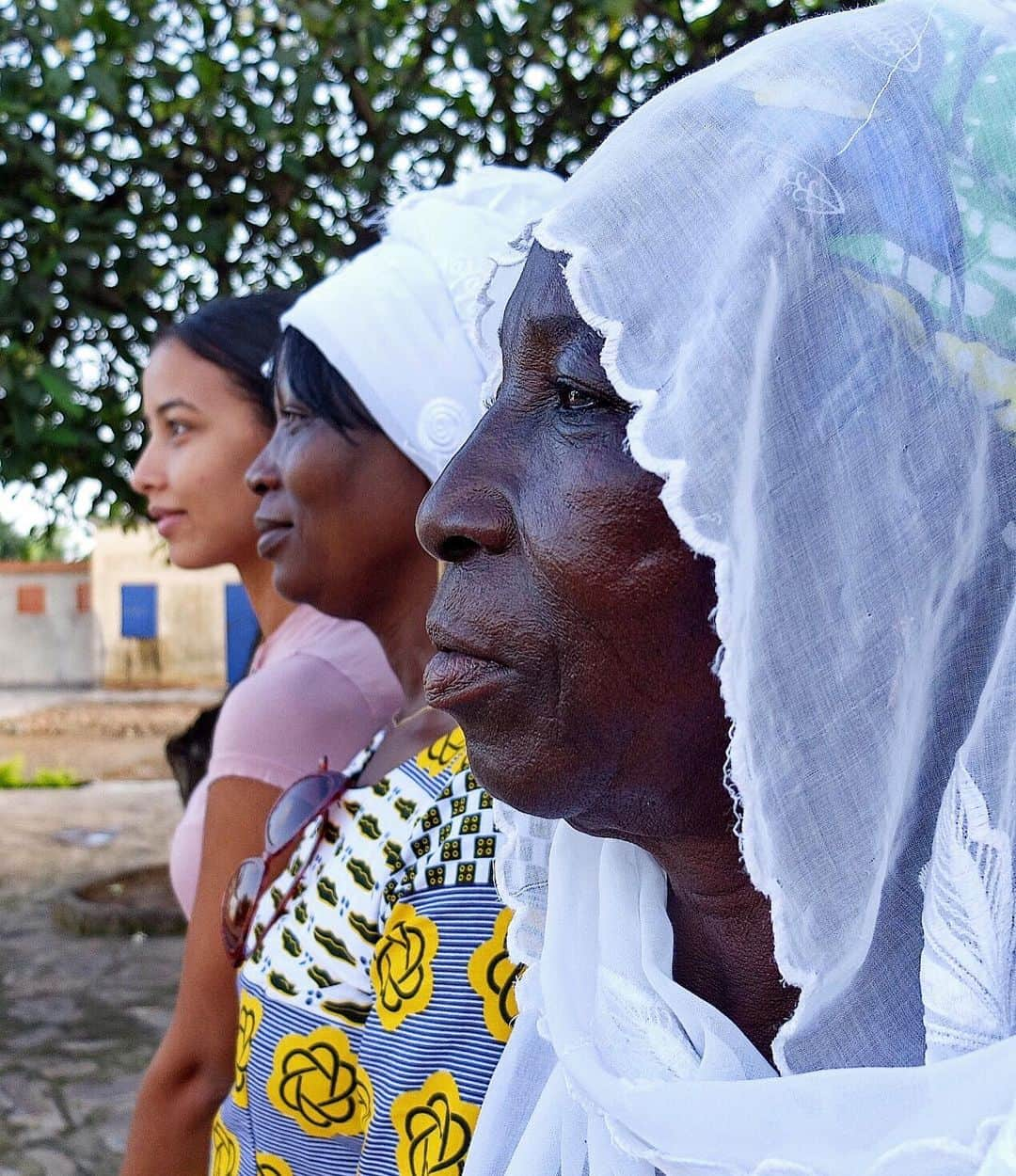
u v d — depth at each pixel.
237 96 4.02
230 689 2.20
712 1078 0.79
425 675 0.79
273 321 2.21
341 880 1.21
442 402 1.43
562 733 0.75
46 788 11.62
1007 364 0.70
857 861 0.72
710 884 0.82
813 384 0.70
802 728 0.71
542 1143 0.91
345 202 4.25
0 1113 4.49
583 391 0.73
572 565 0.72
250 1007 1.30
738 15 3.50
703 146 0.73
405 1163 1.04
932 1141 0.67
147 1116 1.68
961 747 0.72
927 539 0.71
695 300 0.71
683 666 0.73
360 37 3.88
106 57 3.95
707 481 0.68
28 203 4.08
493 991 1.03
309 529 1.48
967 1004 0.69
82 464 4.41
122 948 6.38
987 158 0.70
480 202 1.56
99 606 20.78
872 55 0.73
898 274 0.70
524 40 3.90
